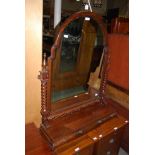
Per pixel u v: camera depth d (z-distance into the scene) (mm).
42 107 1220
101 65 1569
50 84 1191
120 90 1828
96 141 1300
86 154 1291
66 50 1272
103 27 1411
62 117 1359
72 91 1441
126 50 1699
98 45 1488
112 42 1840
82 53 1399
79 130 1287
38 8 1094
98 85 1610
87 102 1535
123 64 1752
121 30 1826
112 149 1589
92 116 1457
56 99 1333
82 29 1306
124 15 2033
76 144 1233
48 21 1312
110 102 1769
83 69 1463
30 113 1287
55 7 1329
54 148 1136
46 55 1225
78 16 1195
